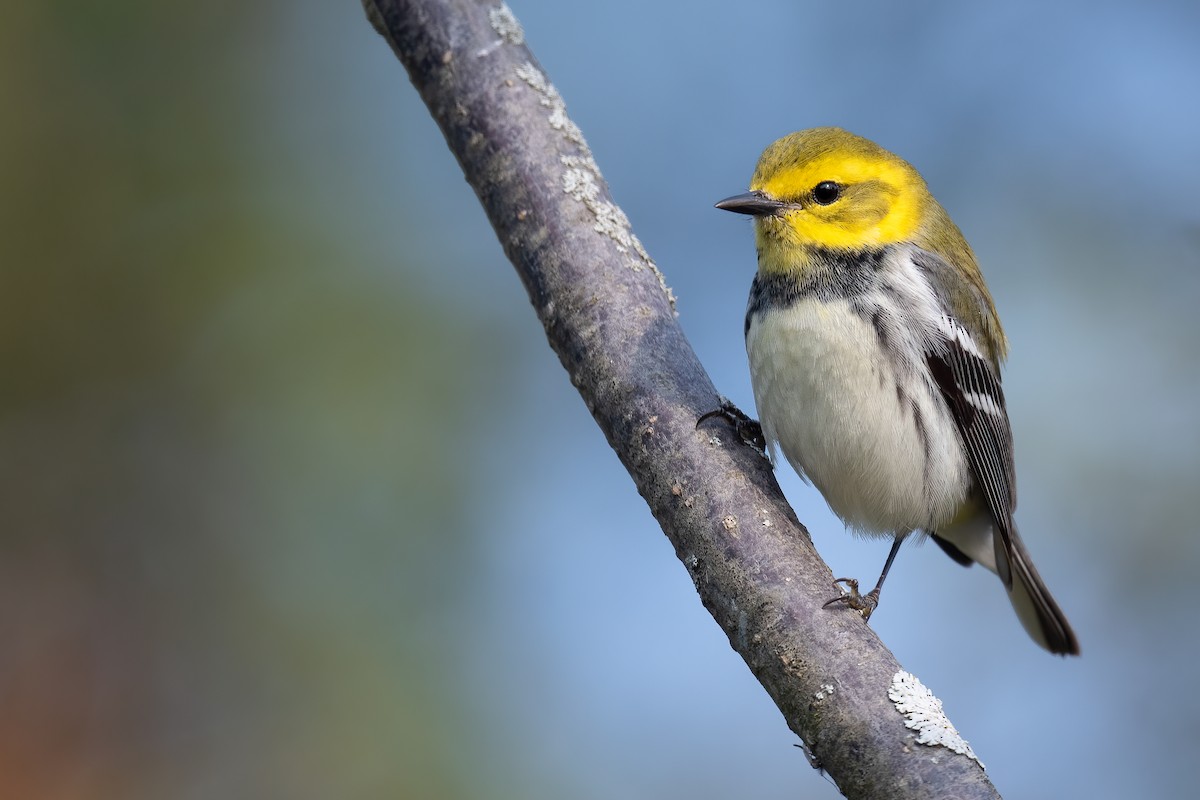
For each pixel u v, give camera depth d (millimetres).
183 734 11875
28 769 11828
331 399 12797
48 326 13219
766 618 6383
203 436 12820
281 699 11836
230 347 13062
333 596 12102
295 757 11578
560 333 7453
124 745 11906
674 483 6867
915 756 5844
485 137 7875
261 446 12680
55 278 13305
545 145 7820
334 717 11664
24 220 13336
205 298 13305
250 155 13734
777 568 6488
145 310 13297
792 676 6227
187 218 13500
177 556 12500
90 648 12258
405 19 8117
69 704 12086
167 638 12266
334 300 13266
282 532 12367
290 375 12914
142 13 13719
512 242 7723
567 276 7473
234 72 13938
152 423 12906
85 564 12578
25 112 13406
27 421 13031
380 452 12625
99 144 13539
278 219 13562
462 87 7980
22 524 12641
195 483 12695
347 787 11391
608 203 7734
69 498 12758
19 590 12445
